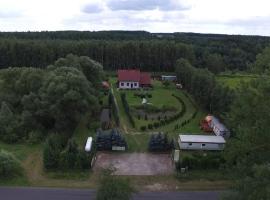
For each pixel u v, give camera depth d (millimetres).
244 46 195125
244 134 40719
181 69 117125
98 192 38594
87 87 74438
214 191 50500
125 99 91750
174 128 74812
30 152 62750
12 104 76438
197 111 87750
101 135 63875
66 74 73875
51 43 145125
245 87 43906
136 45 143875
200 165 56094
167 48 143875
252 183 33500
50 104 70625
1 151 56625
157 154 62469
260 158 39812
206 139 64938
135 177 53625
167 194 49406
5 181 52062
